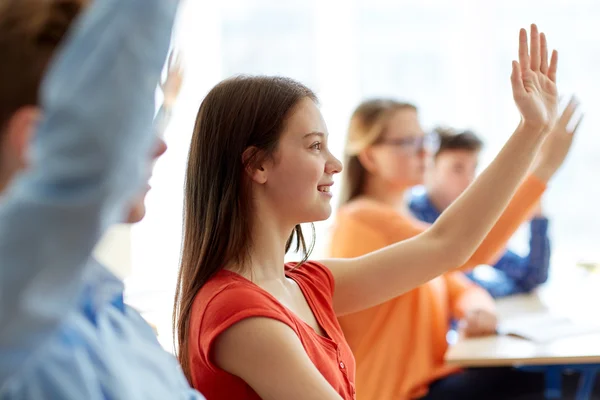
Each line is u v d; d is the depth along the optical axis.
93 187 0.50
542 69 1.35
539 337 2.43
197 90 4.18
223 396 1.09
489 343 2.41
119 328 0.71
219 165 1.17
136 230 3.64
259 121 1.16
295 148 1.17
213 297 1.11
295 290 1.24
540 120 1.30
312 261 1.34
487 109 4.39
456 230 1.33
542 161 1.63
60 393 0.58
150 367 0.71
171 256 3.69
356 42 4.41
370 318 2.41
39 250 0.50
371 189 2.57
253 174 1.17
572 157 4.29
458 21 4.38
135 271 3.60
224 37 4.37
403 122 2.52
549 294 3.34
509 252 3.37
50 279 0.51
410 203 3.27
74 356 0.60
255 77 1.21
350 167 2.58
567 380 3.17
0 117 0.56
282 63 4.40
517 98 1.29
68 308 0.52
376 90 4.43
